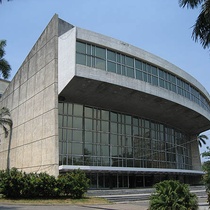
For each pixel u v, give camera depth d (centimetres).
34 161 2938
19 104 3544
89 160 3091
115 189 3119
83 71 2708
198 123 4512
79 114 3156
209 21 1422
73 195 2047
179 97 3578
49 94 2859
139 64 3234
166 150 4041
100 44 2917
